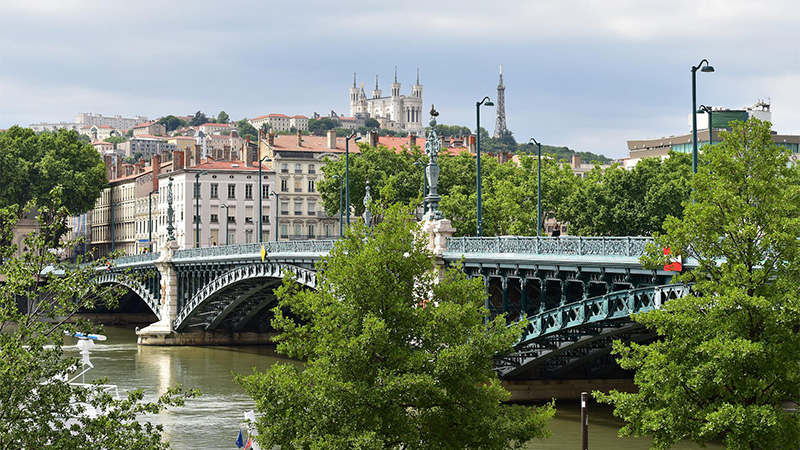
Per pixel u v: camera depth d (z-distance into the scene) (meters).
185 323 113.31
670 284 45.00
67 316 32.25
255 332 116.25
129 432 31.06
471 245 59.91
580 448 51.50
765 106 166.00
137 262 125.62
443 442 35.03
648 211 108.88
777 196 35.03
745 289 34.00
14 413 30.06
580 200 112.69
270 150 178.38
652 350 35.31
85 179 171.75
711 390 34.66
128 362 95.12
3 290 31.72
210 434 58.50
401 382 33.59
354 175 135.88
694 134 48.44
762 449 33.66
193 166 173.25
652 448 35.62
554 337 58.44
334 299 36.47
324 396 33.97
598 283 54.28
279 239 176.50
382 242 36.94
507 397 38.31
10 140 172.12
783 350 33.72
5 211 32.78
